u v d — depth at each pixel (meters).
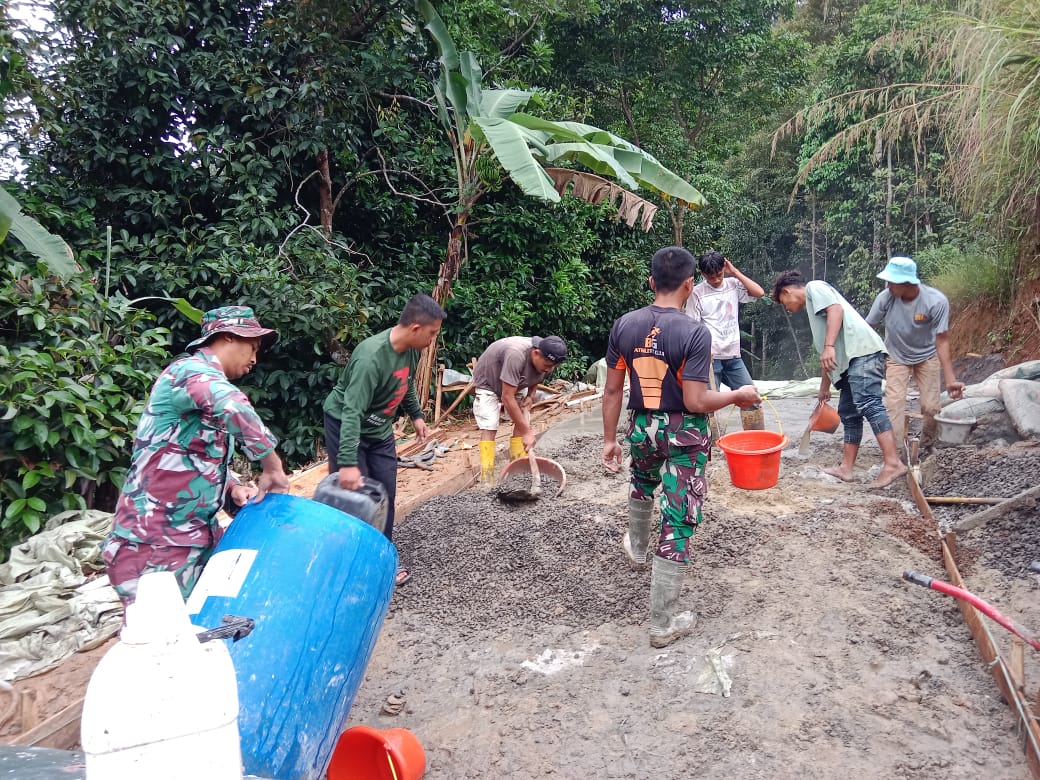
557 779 2.51
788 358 24.47
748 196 22.00
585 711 2.86
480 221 10.23
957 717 2.63
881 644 3.09
